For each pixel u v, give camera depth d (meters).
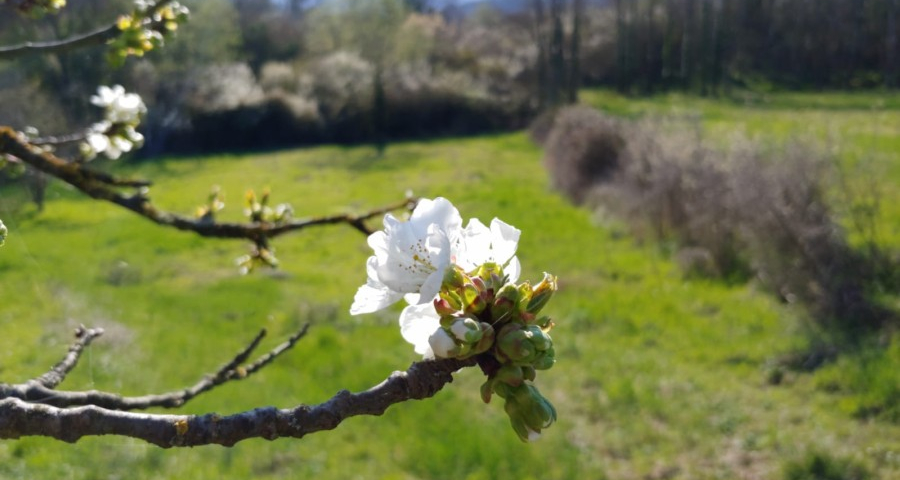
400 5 46.91
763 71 50.94
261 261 3.78
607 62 51.81
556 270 16.64
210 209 3.79
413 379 1.50
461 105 42.53
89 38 3.26
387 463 8.73
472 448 8.94
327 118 40.84
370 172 31.31
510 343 1.47
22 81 23.53
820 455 8.33
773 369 10.68
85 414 1.41
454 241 1.59
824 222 12.47
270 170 32.25
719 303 13.78
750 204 12.92
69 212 20.28
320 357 11.74
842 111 34.84
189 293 15.05
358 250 19.67
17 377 6.74
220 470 8.26
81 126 24.48
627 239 19.02
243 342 12.21
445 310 1.50
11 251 13.62
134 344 10.65
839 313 11.74
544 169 30.08
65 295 11.57
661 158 18.02
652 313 13.52
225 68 38.69
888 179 16.61
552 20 50.03
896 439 8.71
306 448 8.99
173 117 35.94
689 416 9.68
